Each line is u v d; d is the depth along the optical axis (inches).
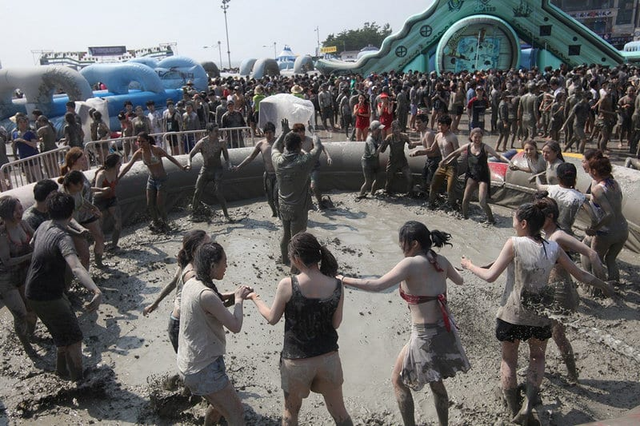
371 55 1396.4
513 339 172.1
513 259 167.3
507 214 402.9
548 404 186.2
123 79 1024.2
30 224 233.5
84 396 196.2
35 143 508.4
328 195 460.8
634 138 577.3
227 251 335.0
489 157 442.6
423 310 159.6
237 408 157.9
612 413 181.8
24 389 201.2
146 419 185.2
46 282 187.5
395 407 189.2
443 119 398.0
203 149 380.5
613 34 3518.7
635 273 290.2
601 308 254.2
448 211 407.2
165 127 610.5
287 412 156.3
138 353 226.8
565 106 588.1
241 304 156.0
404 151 450.6
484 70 1273.4
